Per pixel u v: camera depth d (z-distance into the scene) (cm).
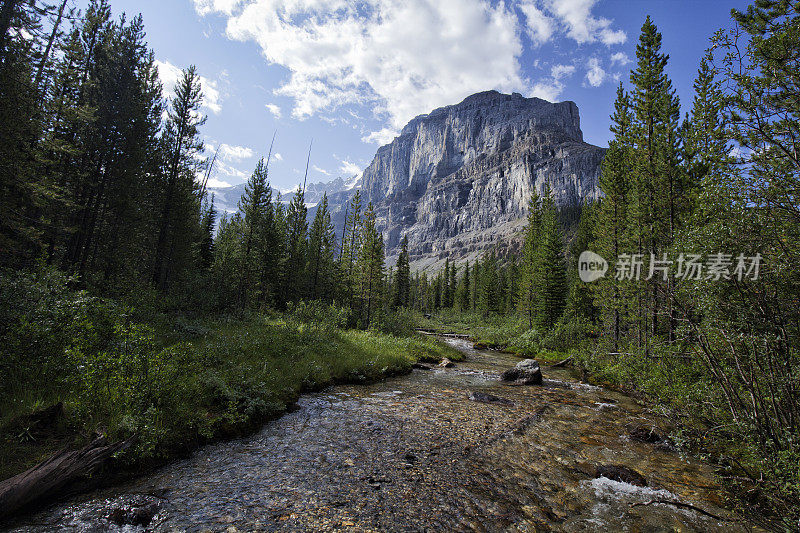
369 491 514
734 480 576
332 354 1433
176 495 469
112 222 2338
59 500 429
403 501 493
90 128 2036
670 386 827
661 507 523
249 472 549
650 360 1072
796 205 540
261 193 3619
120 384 577
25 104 1314
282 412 851
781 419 538
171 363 665
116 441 520
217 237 5288
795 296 540
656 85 2000
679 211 1700
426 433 784
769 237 552
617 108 2516
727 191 614
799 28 539
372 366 1458
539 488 566
